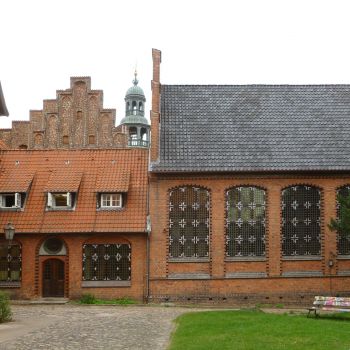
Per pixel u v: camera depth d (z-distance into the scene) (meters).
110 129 51.00
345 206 30.52
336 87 40.47
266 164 34.84
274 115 38.34
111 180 35.47
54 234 34.03
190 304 33.38
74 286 33.81
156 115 35.66
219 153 35.50
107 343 17.42
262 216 34.72
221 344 16.66
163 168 34.38
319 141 36.50
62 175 36.06
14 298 33.84
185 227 34.50
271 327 20.14
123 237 34.16
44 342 17.58
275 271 34.28
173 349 15.98
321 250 34.59
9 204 35.31
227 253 34.47
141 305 32.28
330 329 19.77
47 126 50.91
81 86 51.28
